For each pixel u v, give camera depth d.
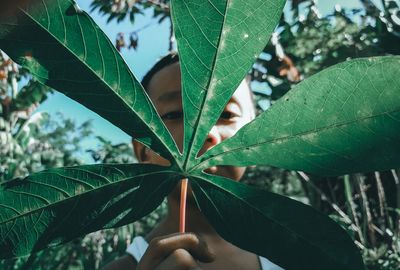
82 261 3.42
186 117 0.44
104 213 0.44
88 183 0.44
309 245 0.44
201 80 0.42
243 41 0.41
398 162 0.40
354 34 3.17
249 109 1.04
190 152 0.45
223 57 0.41
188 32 0.40
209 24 0.40
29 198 0.43
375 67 0.40
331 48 3.22
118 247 3.41
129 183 0.45
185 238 0.50
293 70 2.94
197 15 0.40
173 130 0.88
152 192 0.45
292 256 0.44
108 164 0.44
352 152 0.41
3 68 3.55
